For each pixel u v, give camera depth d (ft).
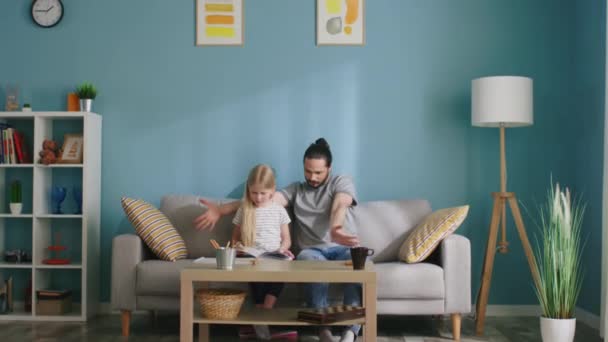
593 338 11.65
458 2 13.89
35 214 13.32
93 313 13.57
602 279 11.72
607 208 11.30
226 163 13.98
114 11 14.11
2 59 14.19
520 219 12.62
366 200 13.88
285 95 13.94
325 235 12.32
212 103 14.01
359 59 13.93
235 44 13.99
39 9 14.15
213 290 10.29
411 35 13.91
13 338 11.40
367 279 9.31
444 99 13.88
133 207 12.10
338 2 13.94
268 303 11.18
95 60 14.12
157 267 11.54
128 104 14.06
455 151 13.84
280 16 13.96
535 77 13.84
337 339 11.31
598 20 12.57
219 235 12.96
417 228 12.30
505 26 13.87
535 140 13.84
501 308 13.76
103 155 14.03
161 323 12.83
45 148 13.42
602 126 12.38
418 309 11.30
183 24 14.06
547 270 10.95
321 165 12.21
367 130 13.91
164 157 14.05
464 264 11.31
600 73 12.44
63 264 13.34
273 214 12.11
